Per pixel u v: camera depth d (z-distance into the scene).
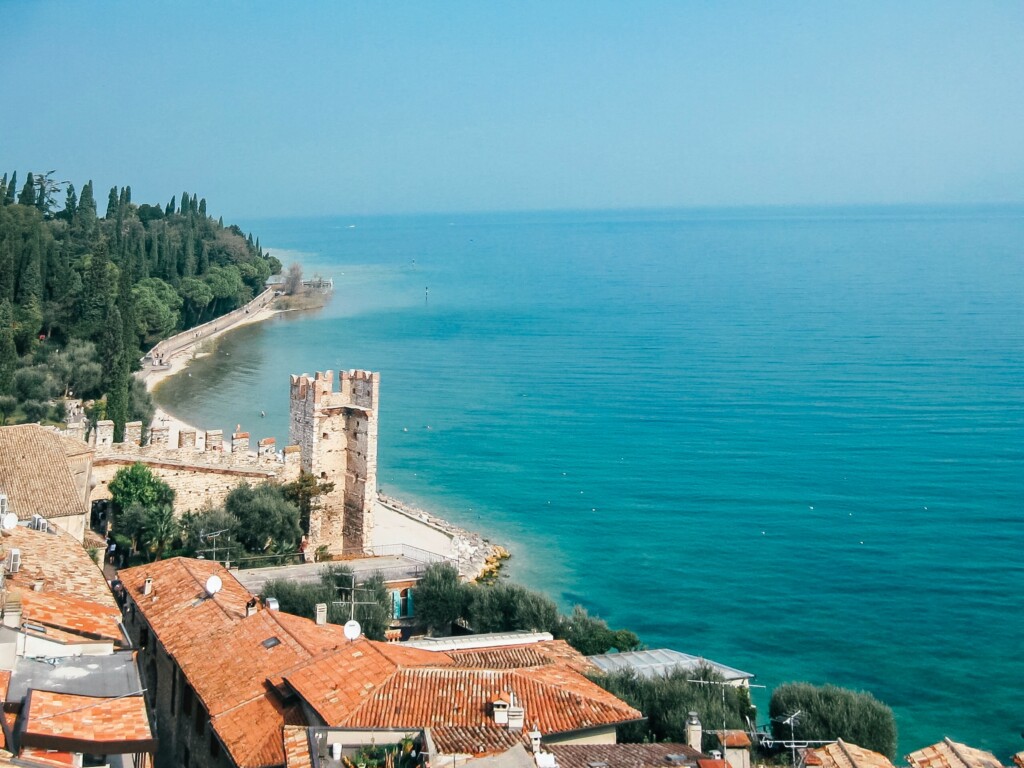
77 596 58.47
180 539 111.38
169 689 65.25
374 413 120.50
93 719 40.25
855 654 125.38
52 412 169.00
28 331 189.50
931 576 154.25
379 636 90.38
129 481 111.12
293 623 64.88
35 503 89.94
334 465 123.12
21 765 35.81
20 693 41.72
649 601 142.50
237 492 116.38
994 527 177.62
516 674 56.31
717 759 47.88
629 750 50.12
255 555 113.75
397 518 165.38
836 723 73.25
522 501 188.38
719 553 163.50
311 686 54.50
